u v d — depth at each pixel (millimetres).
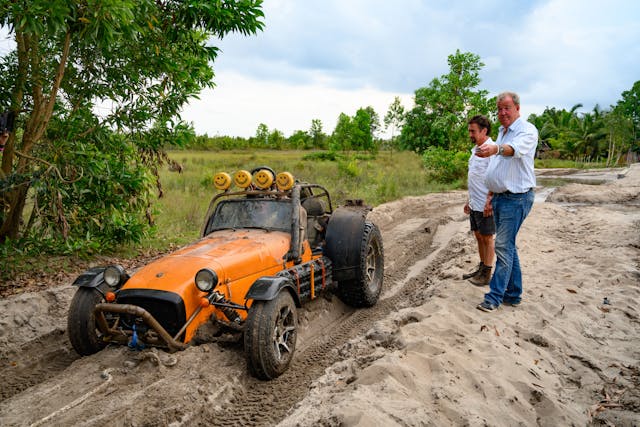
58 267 7801
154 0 7332
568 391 3990
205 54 8703
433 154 25469
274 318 4328
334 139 41750
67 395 3863
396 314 5520
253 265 4922
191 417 3709
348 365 4301
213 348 4477
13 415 3650
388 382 3664
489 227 5945
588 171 37906
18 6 5602
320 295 6578
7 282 6992
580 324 5246
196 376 4094
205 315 4492
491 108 25859
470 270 6988
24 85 7820
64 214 7934
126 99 8641
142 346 4371
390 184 19359
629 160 62219
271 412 3922
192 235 10773
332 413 3305
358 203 6961
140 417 3586
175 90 8953
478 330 4816
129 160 9438
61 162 7973
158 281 4414
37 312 5934
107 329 4516
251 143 65750
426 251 9719
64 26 5836
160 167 9977
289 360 4625
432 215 14289
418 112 33688
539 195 18844
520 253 8156
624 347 4781
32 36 7363
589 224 11008
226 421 3801
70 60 7902
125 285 4508
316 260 5797
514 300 5645
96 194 8453
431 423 3246
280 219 5785
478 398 3648
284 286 4547
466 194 19922
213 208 6172
